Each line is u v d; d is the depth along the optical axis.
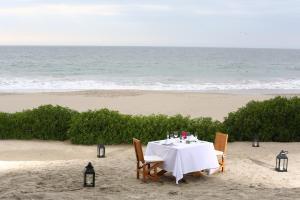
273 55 150.12
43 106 15.92
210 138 14.21
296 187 9.55
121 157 12.71
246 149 13.79
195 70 68.19
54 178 10.16
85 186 9.38
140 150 10.04
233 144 14.58
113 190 9.11
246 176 10.59
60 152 13.51
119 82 45.88
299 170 11.26
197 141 10.63
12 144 14.61
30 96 29.88
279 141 15.13
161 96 30.28
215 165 10.43
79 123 14.73
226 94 32.72
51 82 44.47
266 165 11.76
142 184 9.79
